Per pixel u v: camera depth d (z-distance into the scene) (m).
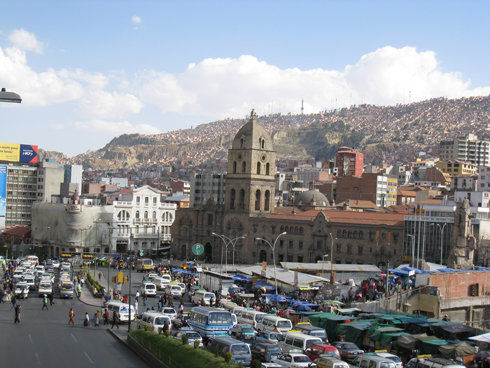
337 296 102.69
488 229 148.00
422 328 75.75
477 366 62.88
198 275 138.38
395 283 109.06
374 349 71.38
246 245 187.75
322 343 63.94
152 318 74.62
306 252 174.62
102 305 102.19
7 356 61.50
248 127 191.00
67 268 158.88
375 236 162.38
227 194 193.75
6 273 136.00
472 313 111.00
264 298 103.12
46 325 82.06
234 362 55.72
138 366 60.69
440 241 150.75
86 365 59.56
